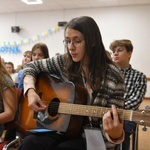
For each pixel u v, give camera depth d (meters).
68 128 1.13
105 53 1.12
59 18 6.69
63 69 1.29
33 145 1.03
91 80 1.11
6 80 1.37
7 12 6.98
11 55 7.14
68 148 1.05
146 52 6.10
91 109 1.05
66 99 1.22
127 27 6.18
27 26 6.94
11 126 1.50
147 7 6.02
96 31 1.08
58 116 1.19
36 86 1.37
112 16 6.27
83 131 1.11
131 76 1.86
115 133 0.93
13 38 7.07
